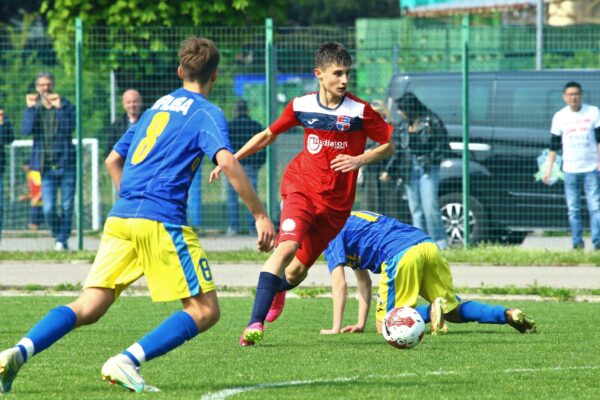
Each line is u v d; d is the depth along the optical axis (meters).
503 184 43.09
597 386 16.80
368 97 52.25
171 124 16.14
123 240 16.05
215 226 47.31
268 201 44.88
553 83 42.97
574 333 24.00
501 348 21.44
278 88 52.25
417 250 23.02
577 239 40.75
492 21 74.81
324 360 19.67
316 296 32.78
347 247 23.77
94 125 48.50
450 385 16.78
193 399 15.28
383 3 108.25
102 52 47.56
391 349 21.27
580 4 74.69
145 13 48.12
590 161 40.47
